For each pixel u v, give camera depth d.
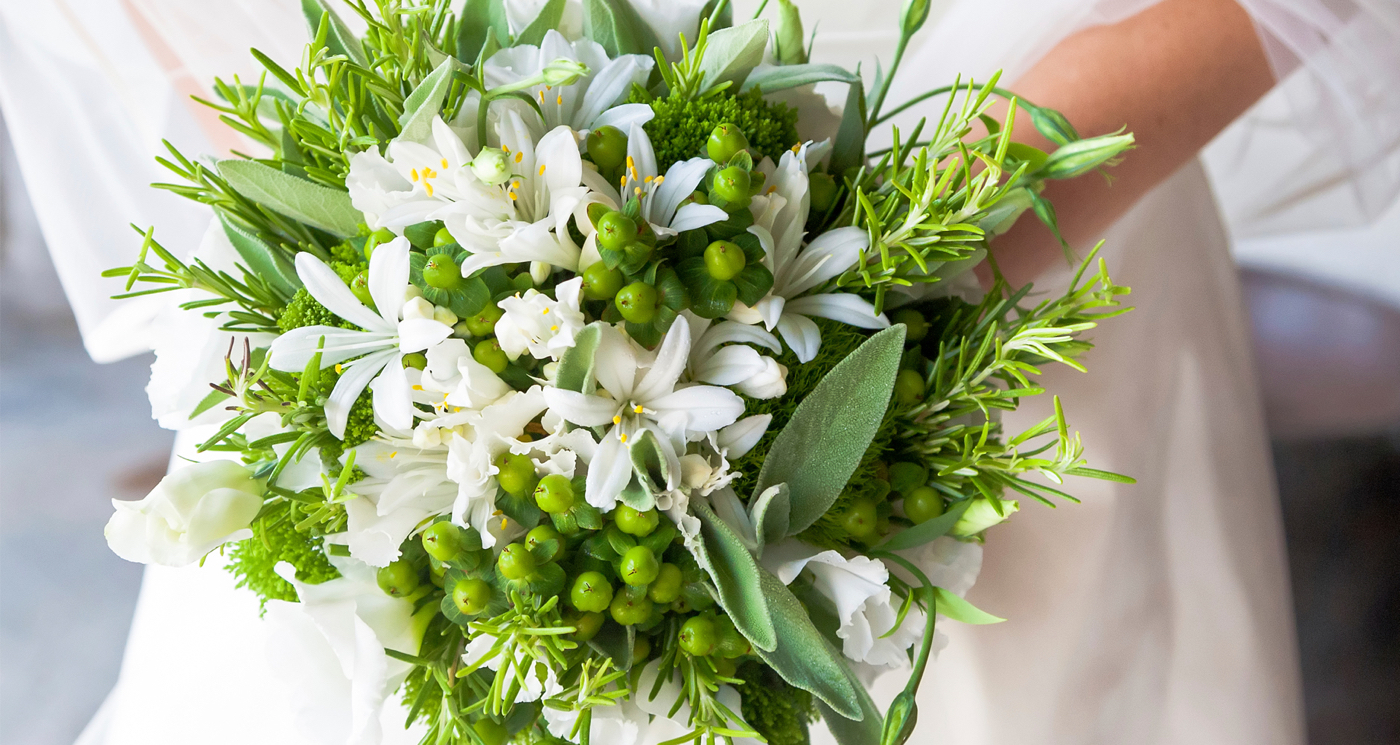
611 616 0.50
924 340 0.54
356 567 0.50
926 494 0.52
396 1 0.48
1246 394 0.82
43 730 1.43
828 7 0.71
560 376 0.46
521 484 0.47
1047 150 0.58
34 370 1.66
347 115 0.47
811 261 0.50
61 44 0.67
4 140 1.64
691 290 0.48
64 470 1.59
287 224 0.52
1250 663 0.73
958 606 0.51
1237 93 0.61
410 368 0.48
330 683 0.50
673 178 0.48
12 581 1.52
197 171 0.50
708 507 0.48
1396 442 1.43
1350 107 0.65
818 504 0.49
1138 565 0.70
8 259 1.65
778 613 0.48
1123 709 0.69
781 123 0.52
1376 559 1.39
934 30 0.66
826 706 0.52
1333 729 1.32
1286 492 1.44
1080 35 0.60
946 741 0.66
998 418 0.55
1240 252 1.54
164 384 0.50
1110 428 0.70
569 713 0.49
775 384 0.47
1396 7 0.60
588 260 0.47
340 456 0.49
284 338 0.47
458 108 0.49
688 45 0.53
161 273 0.49
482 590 0.48
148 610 0.70
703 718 0.50
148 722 0.66
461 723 0.50
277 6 0.66
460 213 0.47
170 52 0.67
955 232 0.50
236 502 0.48
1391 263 1.43
